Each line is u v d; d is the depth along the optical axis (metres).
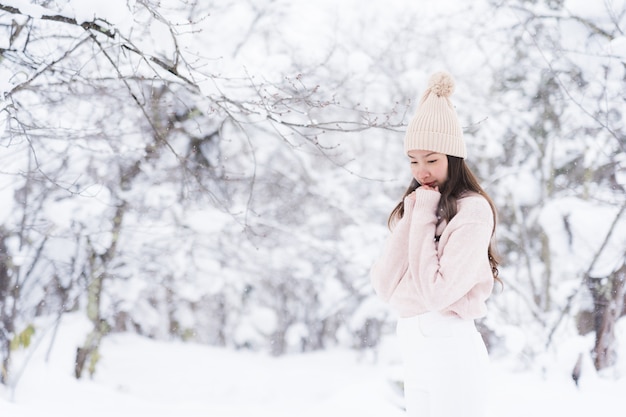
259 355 11.62
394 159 9.48
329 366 10.54
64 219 6.53
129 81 6.70
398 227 2.35
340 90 8.40
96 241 7.44
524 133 8.36
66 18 3.73
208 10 7.88
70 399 6.30
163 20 3.94
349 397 5.12
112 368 9.21
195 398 8.28
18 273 7.12
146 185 7.61
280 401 8.30
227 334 12.53
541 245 8.49
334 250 8.84
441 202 2.29
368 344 10.70
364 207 9.19
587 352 5.91
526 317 7.85
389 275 2.33
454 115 2.39
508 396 4.55
